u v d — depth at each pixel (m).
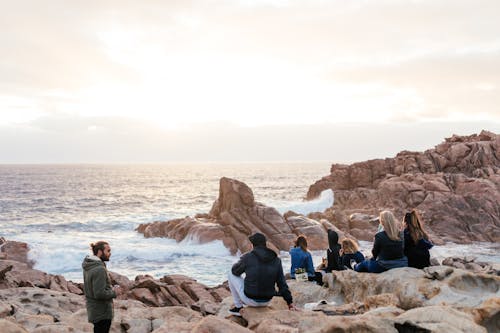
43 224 51.00
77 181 161.50
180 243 35.06
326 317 5.96
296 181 160.50
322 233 34.25
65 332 7.34
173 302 17.34
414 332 5.10
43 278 17.84
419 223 9.08
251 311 7.56
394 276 8.49
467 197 41.44
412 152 56.16
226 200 38.34
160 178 193.25
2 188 121.00
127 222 51.31
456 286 7.29
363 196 47.53
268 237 34.41
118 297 17.17
